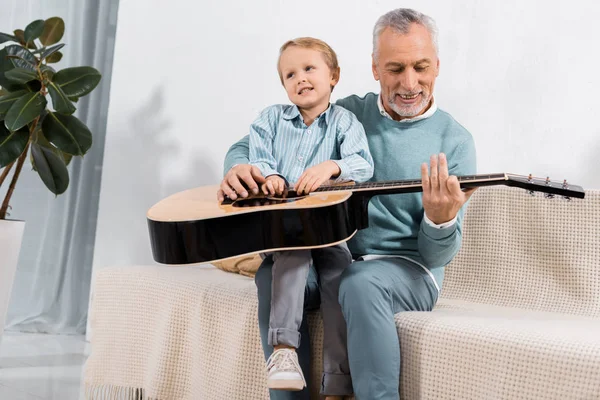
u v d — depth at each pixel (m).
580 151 2.27
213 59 3.08
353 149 1.85
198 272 2.31
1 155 2.58
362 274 1.60
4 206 2.69
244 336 1.86
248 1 3.02
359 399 1.55
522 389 1.41
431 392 1.54
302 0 2.88
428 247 1.71
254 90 2.97
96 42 3.61
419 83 1.84
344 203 1.61
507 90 2.41
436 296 1.79
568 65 2.31
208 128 3.06
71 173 3.54
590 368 1.34
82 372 2.68
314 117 1.97
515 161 2.38
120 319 2.26
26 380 2.50
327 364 1.64
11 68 2.74
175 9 3.19
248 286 2.03
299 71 1.93
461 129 1.90
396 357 1.56
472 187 1.60
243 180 1.78
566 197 1.53
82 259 3.54
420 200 1.85
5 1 3.53
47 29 2.93
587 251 2.03
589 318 1.93
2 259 2.50
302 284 1.63
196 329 2.01
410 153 1.89
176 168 3.12
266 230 1.60
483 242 2.19
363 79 2.71
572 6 2.32
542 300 2.07
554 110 2.33
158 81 3.21
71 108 2.63
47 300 3.51
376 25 1.88
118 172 3.26
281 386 1.55
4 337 3.32
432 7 2.57
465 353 1.50
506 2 2.43
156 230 1.68
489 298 2.15
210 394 1.94
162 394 2.07
